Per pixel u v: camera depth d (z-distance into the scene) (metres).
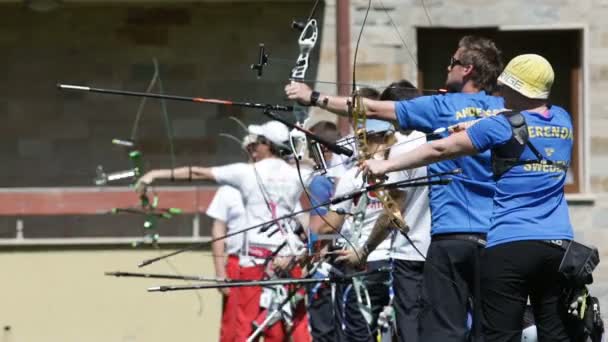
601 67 40.38
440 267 22.53
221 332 31.34
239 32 39.12
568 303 21.91
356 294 27.89
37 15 39.06
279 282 23.91
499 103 22.77
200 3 39.12
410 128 22.77
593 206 39.94
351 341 28.34
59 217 38.50
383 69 39.12
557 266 21.70
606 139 40.38
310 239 29.02
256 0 38.69
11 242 37.16
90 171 39.12
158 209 33.94
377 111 22.77
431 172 22.77
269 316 29.67
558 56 40.81
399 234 26.55
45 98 39.16
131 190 37.81
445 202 22.58
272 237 30.61
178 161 39.22
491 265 21.81
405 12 39.38
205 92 39.22
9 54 39.09
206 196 37.72
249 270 30.83
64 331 37.03
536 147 21.80
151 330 37.09
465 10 39.72
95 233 38.50
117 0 38.62
